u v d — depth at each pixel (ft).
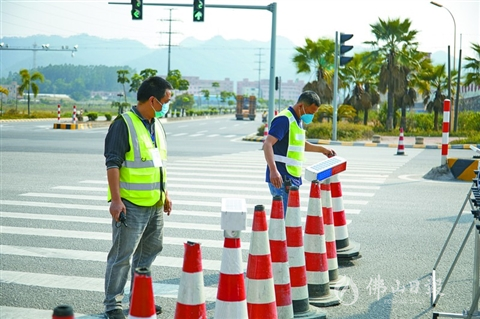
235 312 13.43
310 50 149.79
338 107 144.36
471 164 49.32
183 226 30.22
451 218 33.19
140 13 83.30
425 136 140.26
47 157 62.49
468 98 184.85
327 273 19.21
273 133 21.61
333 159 20.76
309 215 19.12
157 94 17.63
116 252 17.43
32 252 24.88
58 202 36.27
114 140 17.35
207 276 21.94
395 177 51.26
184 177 48.55
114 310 17.26
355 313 18.37
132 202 17.44
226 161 61.98
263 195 40.16
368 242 27.45
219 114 350.02
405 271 22.95
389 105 151.12
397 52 147.84
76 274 22.00
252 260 14.92
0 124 139.03
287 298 16.03
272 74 89.40
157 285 20.80
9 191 40.22
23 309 18.34
